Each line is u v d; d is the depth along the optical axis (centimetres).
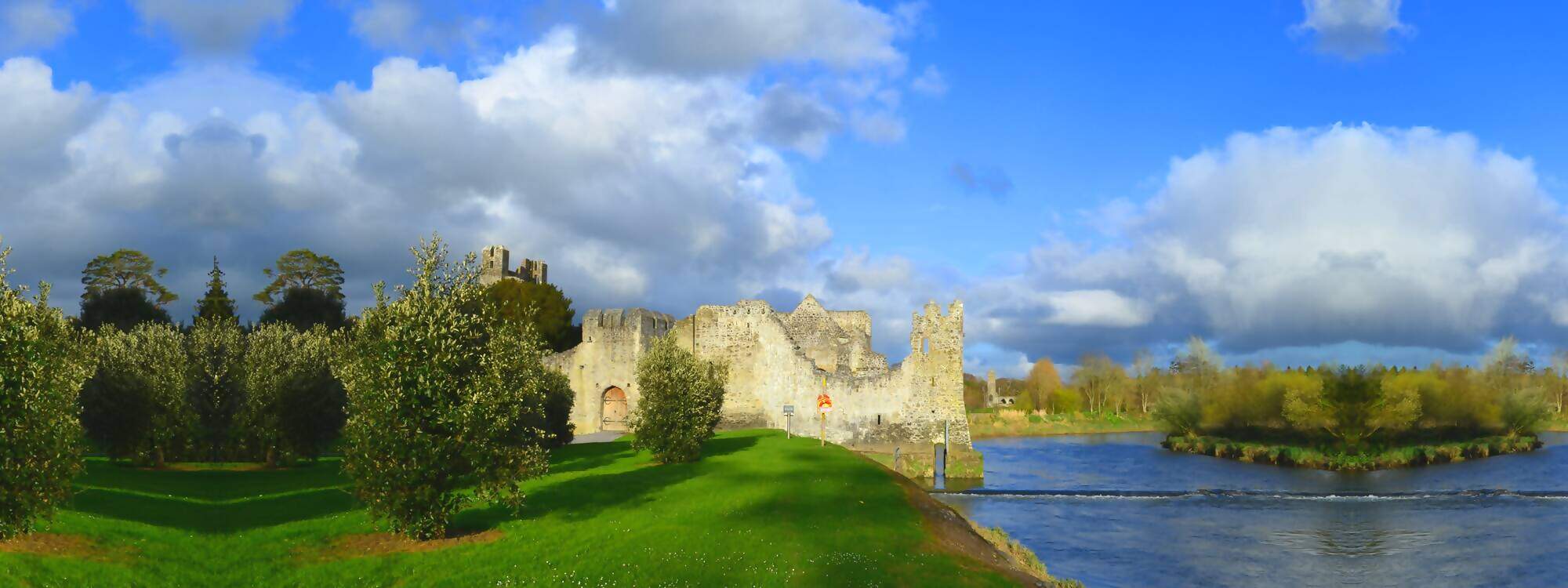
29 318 2894
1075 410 17538
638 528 3403
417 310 3216
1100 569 4088
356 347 3394
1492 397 9862
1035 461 9431
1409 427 9006
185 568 2778
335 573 2812
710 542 3155
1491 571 4003
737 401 8762
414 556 2998
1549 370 13162
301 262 11825
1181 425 10812
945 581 2870
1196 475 7856
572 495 4206
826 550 3086
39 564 2533
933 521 3956
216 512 3719
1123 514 5584
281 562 2922
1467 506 5741
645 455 6194
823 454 6106
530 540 3216
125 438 4994
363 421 3197
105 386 4966
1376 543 4612
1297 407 8725
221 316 9106
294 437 5341
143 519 3388
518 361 3416
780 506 3866
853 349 9269
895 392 8106
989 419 16525
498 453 3281
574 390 9069
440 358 3191
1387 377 8844
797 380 8475
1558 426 12469
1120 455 10181
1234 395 10188
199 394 5303
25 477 2681
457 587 2661
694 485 4556
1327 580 3872
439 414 3191
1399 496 6153
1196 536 4844
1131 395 17375
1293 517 5409
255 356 5566
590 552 3028
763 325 8769
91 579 2516
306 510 3784
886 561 3041
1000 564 3397
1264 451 9075
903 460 7425
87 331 5253
